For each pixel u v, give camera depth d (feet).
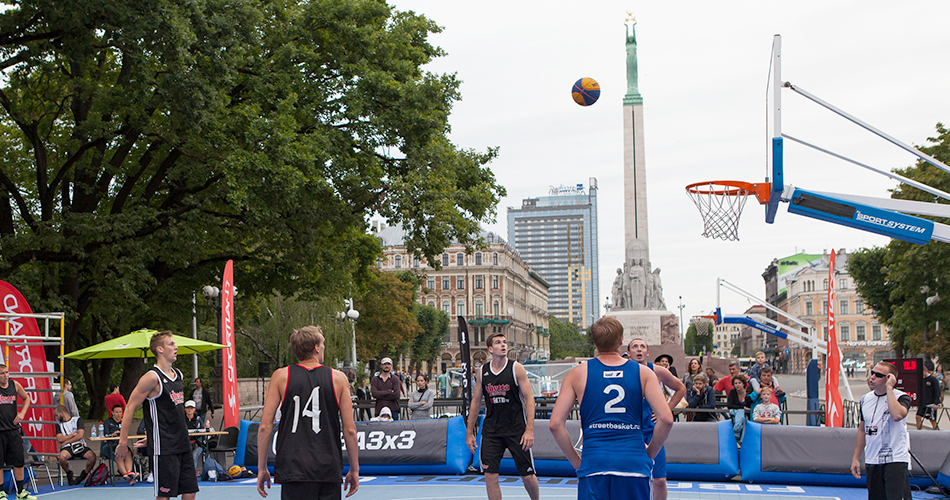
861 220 44.09
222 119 70.08
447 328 366.22
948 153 124.57
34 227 69.36
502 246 440.04
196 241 77.77
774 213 46.96
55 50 66.28
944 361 145.38
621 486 16.92
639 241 140.56
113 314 74.33
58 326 74.18
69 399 63.05
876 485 26.55
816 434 41.75
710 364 137.28
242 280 94.07
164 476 26.12
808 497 37.29
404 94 78.69
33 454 45.50
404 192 78.18
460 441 45.88
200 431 46.26
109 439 46.01
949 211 43.11
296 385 20.04
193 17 65.16
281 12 78.33
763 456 41.83
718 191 47.03
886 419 26.37
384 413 54.90
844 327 407.03
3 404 36.99
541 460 44.83
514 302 476.13
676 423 44.09
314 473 19.60
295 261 82.69
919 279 135.13
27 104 78.23
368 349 232.94
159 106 66.64
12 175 85.97
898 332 160.76
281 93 75.66
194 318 94.73
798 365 426.51
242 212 75.61
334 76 80.69
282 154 68.33
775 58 44.55
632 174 142.61
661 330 136.36
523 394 28.40
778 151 44.75
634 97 144.05
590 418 17.53
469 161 89.97
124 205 86.79
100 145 72.69
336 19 78.07
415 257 82.12
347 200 79.00
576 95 54.60
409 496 38.11
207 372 140.56
